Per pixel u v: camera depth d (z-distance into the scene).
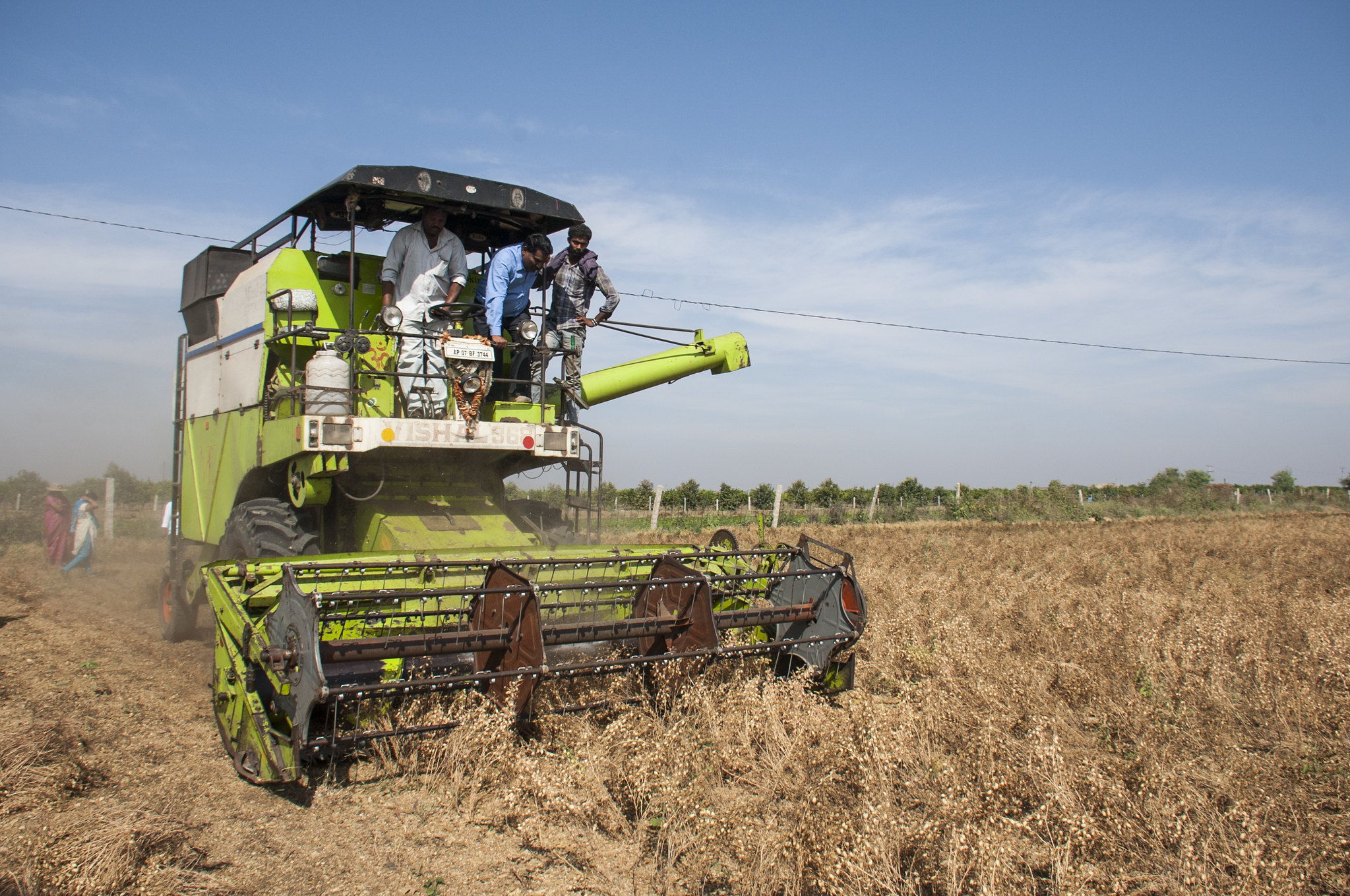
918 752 4.89
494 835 4.31
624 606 6.55
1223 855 3.79
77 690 6.84
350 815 4.51
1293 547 17.55
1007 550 17.92
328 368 6.70
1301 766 4.93
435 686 4.93
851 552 17.48
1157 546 18.30
